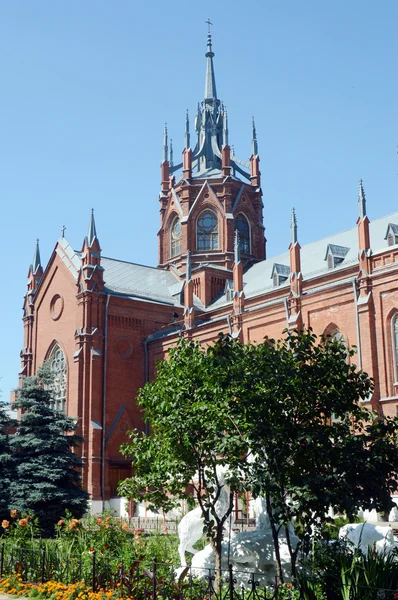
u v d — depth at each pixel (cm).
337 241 5981
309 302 5147
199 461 2014
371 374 4509
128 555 2014
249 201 7794
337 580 1593
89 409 6116
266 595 1688
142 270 7444
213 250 7450
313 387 1861
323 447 1756
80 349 6300
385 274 4584
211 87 8250
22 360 7231
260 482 1778
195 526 2200
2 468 4191
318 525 1758
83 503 4131
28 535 2856
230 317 5872
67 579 2084
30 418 4309
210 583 1672
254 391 1859
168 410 2003
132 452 2242
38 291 7188
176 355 2127
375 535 2116
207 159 8088
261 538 1997
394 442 1873
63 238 6981
